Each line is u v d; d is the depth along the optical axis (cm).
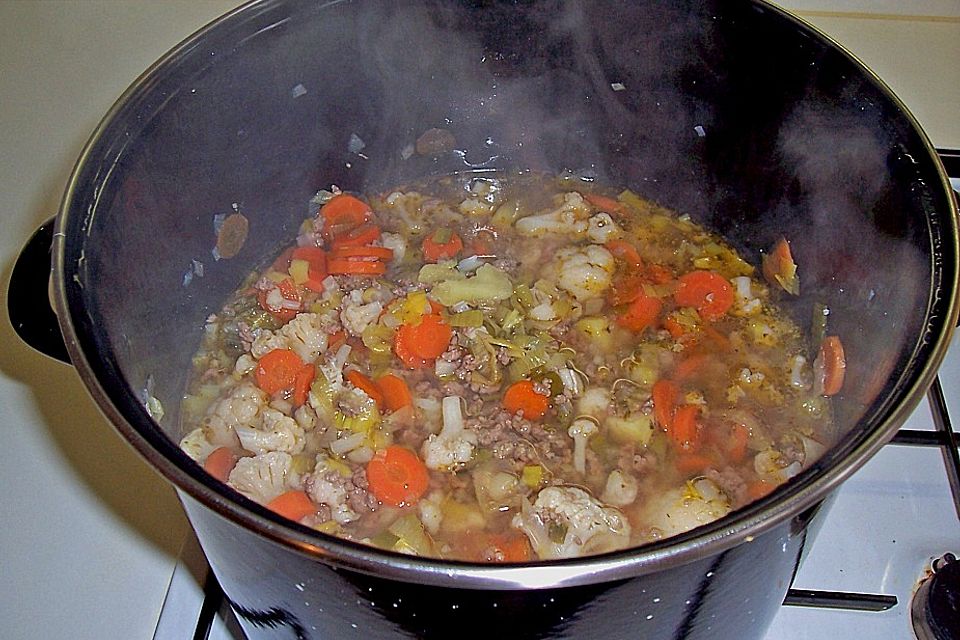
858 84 120
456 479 135
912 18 203
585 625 83
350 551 73
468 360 149
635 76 156
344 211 172
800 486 77
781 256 157
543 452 137
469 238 174
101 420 144
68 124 187
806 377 149
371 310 154
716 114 153
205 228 148
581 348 154
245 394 145
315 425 142
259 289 162
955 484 129
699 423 144
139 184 120
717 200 167
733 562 83
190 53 125
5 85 194
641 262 168
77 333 88
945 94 187
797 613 119
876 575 122
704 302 160
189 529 130
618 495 131
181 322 147
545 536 123
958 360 147
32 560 128
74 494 136
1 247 167
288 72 143
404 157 176
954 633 114
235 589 100
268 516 75
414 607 81
